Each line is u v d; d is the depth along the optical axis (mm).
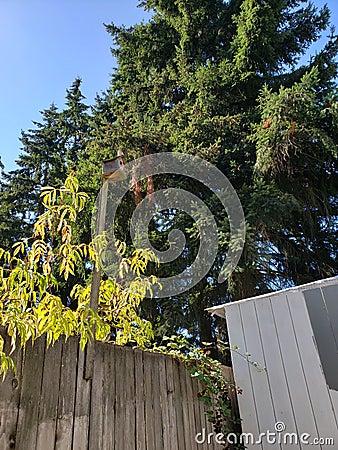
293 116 4883
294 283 5715
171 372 2107
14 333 1327
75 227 5441
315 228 5871
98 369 1668
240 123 5711
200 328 5336
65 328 1452
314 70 5078
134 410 1762
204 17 6617
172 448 1886
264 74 6113
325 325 2406
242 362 2607
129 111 6992
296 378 2387
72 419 1471
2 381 1307
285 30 6527
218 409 2348
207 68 5820
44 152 12125
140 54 7285
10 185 11055
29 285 1487
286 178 5457
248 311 2729
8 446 1249
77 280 5816
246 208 4734
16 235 9156
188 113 5891
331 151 4988
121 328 2133
